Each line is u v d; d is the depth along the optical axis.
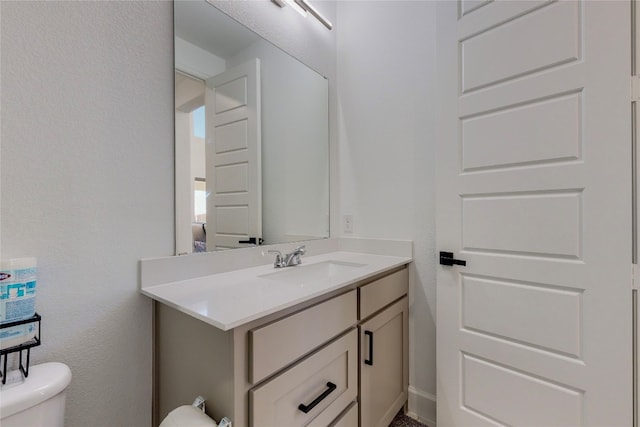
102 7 0.97
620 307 1.01
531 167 1.18
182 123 1.19
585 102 1.07
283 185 1.64
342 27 2.01
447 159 1.42
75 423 0.91
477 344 1.33
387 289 1.45
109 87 0.98
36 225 0.85
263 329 0.82
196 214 1.23
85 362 0.93
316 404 0.96
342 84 1.99
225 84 1.36
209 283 1.13
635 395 0.99
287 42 1.68
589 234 1.07
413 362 1.66
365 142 1.88
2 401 0.67
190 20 1.23
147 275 1.06
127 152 1.03
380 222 1.81
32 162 0.84
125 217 1.02
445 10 1.43
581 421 1.08
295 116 1.72
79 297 0.92
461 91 1.38
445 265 1.43
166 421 0.81
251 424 0.79
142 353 1.06
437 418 1.45
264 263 1.50
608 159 1.03
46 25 0.86
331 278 1.18
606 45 1.03
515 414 1.23
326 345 1.05
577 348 1.09
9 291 0.75
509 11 1.23
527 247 1.20
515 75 1.22
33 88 0.84
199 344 0.89
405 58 1.72
